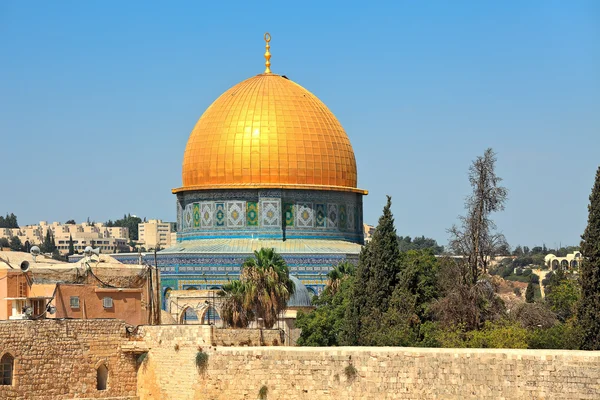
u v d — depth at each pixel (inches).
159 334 3112.7
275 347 2974.9
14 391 2938.0
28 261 3661.4
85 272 3422.7
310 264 5816.9
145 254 5861.2
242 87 6323.8
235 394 2974.9
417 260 4025.6
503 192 3762.3
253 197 6092.5
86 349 3073.3
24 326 2977.4
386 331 3659.0
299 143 6141.7
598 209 3400.6
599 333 3292.3
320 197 6146.7
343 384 2832.2
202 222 6156.5
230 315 4466.0
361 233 6338.6
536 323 3607.3
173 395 3073.3
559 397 2564.0
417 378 2733.8
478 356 2662.4
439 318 3659.0
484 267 3782.0
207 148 6190.9
